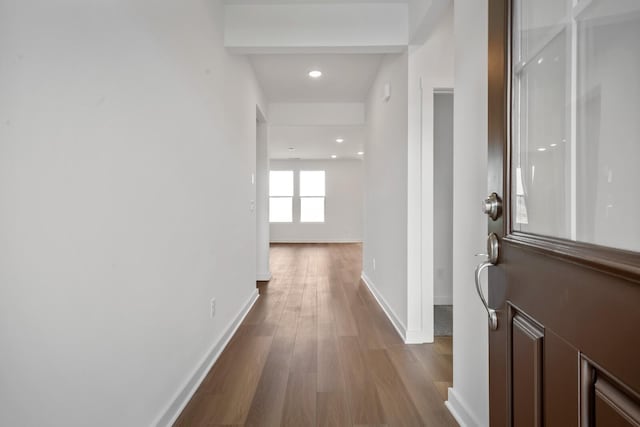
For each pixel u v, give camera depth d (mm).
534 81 853
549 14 802
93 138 1067
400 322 2760
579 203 690
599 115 638
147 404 1396
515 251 829
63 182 950
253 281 3691
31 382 847
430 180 2568
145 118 1376
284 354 2361
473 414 1474
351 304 3594
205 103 2109
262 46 2549
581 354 586
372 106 4090
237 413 1678
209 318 2178
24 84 836
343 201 9969
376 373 2084
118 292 1191
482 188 1389
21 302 825
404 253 2646
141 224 1345
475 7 1441
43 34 888
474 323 1462
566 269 628
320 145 7504
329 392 1869
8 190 798
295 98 4648
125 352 1234
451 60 2549
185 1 1789
